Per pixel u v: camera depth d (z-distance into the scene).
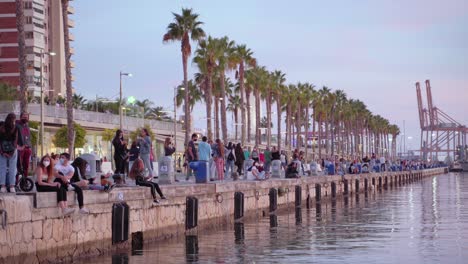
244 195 41.62
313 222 40.84
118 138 31.02
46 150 80.38
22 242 19.77
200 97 138.62
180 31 75.69
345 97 193.88
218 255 25.77
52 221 21.50
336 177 73.38
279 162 56.81
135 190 27.28
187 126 76.06
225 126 92.31
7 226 18.97
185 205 32.28
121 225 25.61
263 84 120.62
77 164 23.88
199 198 34.28
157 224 29.27
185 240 30.20
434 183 132.88
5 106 72.75
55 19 141.88
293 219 43.12
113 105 134.38
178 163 102.38
